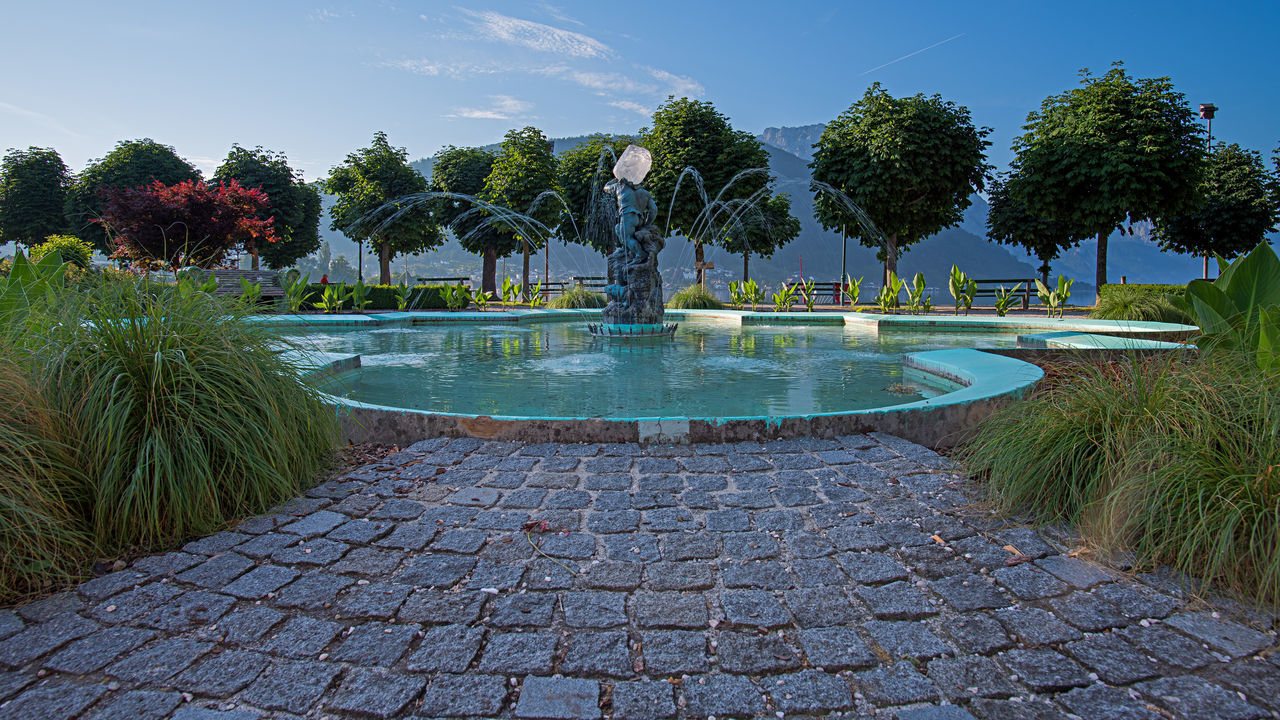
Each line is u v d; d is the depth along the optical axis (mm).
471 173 31328
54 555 1961
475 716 1350
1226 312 3594
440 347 8016
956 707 1384
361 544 2174
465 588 1879
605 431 3328
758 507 2490
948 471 2908
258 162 33875
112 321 2508
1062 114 19062
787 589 1877
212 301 2896
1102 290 14938
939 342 8562
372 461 3105
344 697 1404
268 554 2104
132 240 17734
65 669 1500
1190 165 17234
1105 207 17531
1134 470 2215
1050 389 2986
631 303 9336
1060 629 1672
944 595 1845
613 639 1627
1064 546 2166
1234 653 1563
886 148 19781
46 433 2180
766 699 1411
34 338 2477
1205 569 1885
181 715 1343
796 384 5180
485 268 31016
